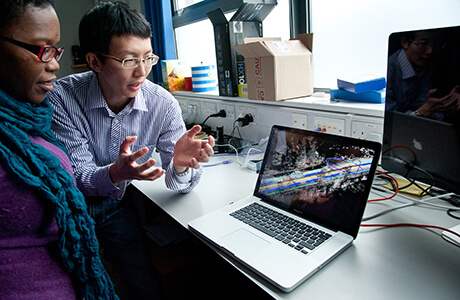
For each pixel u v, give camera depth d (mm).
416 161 874
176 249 1497
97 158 1241
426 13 1230
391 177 1100
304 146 966
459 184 767
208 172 1378
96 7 956
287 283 644
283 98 1491
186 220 971
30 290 608
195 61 2684
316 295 631
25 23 571
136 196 1729
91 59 997
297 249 756
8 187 554
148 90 1193
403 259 720
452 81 734
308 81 1552
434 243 769
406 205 942
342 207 832
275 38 1576
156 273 1433
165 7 2656
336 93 1401
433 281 645
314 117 1354
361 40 1490
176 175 1092
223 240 816
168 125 1246
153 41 2775
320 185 897
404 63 845
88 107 1121
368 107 1178
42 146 643
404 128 888
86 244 715
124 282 1395
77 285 722
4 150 549
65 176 659
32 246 615
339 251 748
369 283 652
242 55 1574
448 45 730
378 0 1378
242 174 1337
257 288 677
